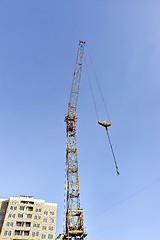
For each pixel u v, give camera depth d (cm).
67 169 7831
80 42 9212
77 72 9200
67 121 9175
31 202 9619
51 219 9394
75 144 8512
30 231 8569
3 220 8850
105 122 5253
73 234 6656
